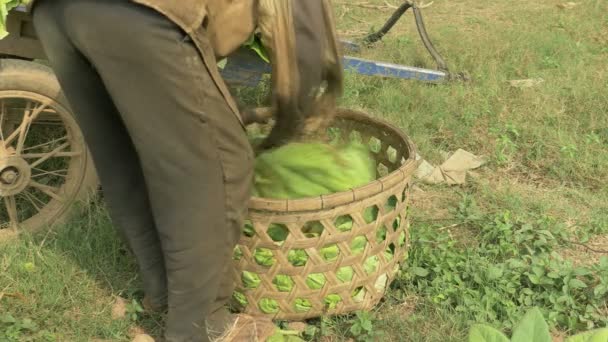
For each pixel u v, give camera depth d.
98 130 2.38
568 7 7.52
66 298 2.88
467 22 7.06
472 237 3.44
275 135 2.48
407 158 3.03
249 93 4.36
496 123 4.59
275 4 2.07
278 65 2.14
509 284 2.92
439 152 4.30
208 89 2.06
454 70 5.46
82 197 3.35
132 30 1.93
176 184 2.15
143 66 1.97
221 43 2.15
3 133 3.44
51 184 3.84
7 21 2.99
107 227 3.23
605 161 4.07
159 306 2.73
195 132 2.08
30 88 3.03
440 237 3.27
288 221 2.46
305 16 2.09
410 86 5.05
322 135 2.75
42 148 3.88
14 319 2.70
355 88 4.95
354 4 7.30
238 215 2.31
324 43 2.16
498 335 1.07
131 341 2.72
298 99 2.23
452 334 2.71
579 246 3.39
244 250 2.56
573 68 5.42
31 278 2.94
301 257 2.61
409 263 3.15
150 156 2.11
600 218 3.58
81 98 2.29
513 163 4.23
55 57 2.19
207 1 2.03
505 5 7.79
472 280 3.01
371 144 3.73
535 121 4.57
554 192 3.92
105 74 2.02
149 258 2.63
